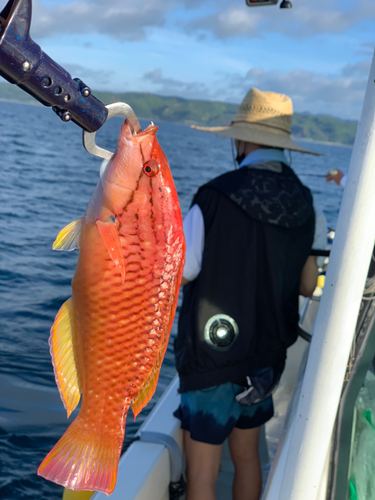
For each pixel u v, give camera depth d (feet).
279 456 4.97
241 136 6.63
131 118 2.20
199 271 6.06
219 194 6.04
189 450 6.17
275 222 5.96
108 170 2.22
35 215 41.06
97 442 2.23
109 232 2.15
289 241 6.11
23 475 9.28
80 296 2.26
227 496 7.55
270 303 6.06
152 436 5.93
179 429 6.40
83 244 2.24
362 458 4.14
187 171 113.09
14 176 63.16
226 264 5.98
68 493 5.66
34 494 8.83
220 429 5.88
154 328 2.28
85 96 1.98
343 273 2.78
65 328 2.27
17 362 14.03
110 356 2.25
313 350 2.94
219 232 5.99
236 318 5.91
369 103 2.62
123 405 2.28
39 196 50.90
